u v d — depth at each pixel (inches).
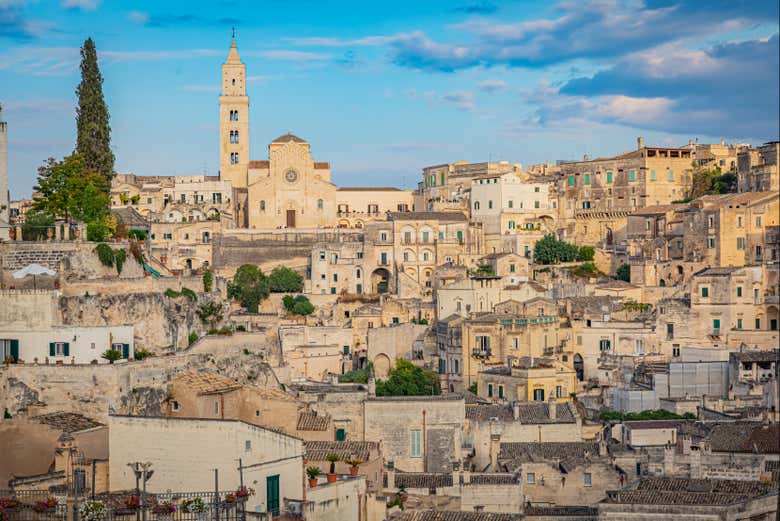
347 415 6299.2
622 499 4945.9
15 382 5255.9
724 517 4746.6
